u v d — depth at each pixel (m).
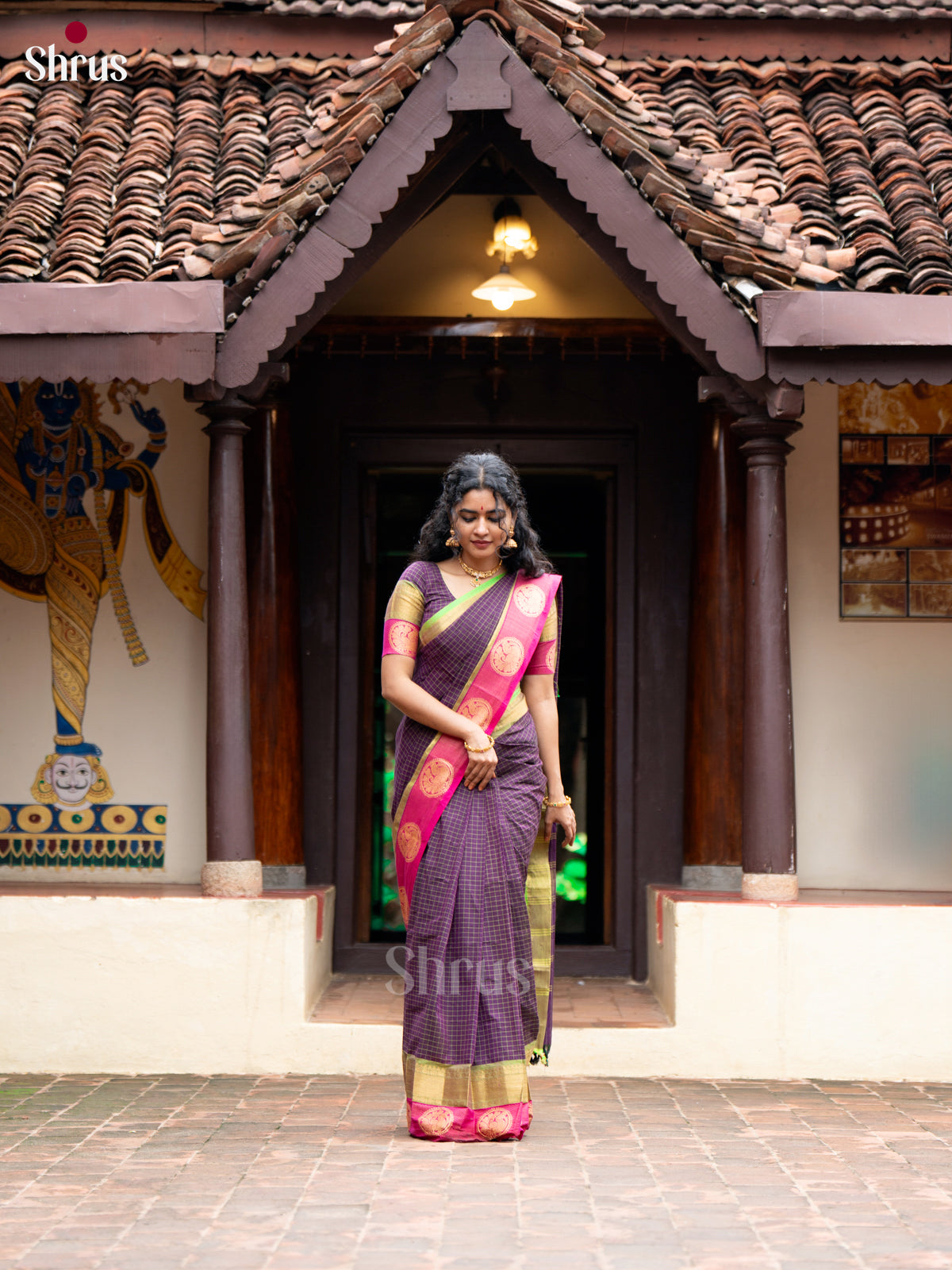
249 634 6.44
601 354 6.65
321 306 5.35
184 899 5.25
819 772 6.57
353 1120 4.45
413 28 5.17
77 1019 5.22
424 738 4.26
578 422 6.67
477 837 4.18
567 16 5.45
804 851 6.55
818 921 5.20
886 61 6.99
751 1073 5.19
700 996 5.22
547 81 5.16
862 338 5.02
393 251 6.71
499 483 4.26
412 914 4.23
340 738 6.64
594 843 7.55
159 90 6.72
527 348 6.64
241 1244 3.18
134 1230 3.28
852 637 6.62
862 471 6.65
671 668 6.63
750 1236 3.27
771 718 5.36
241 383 5.18
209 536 5.45
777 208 5.57
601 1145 4.14
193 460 6.54
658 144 5.30
